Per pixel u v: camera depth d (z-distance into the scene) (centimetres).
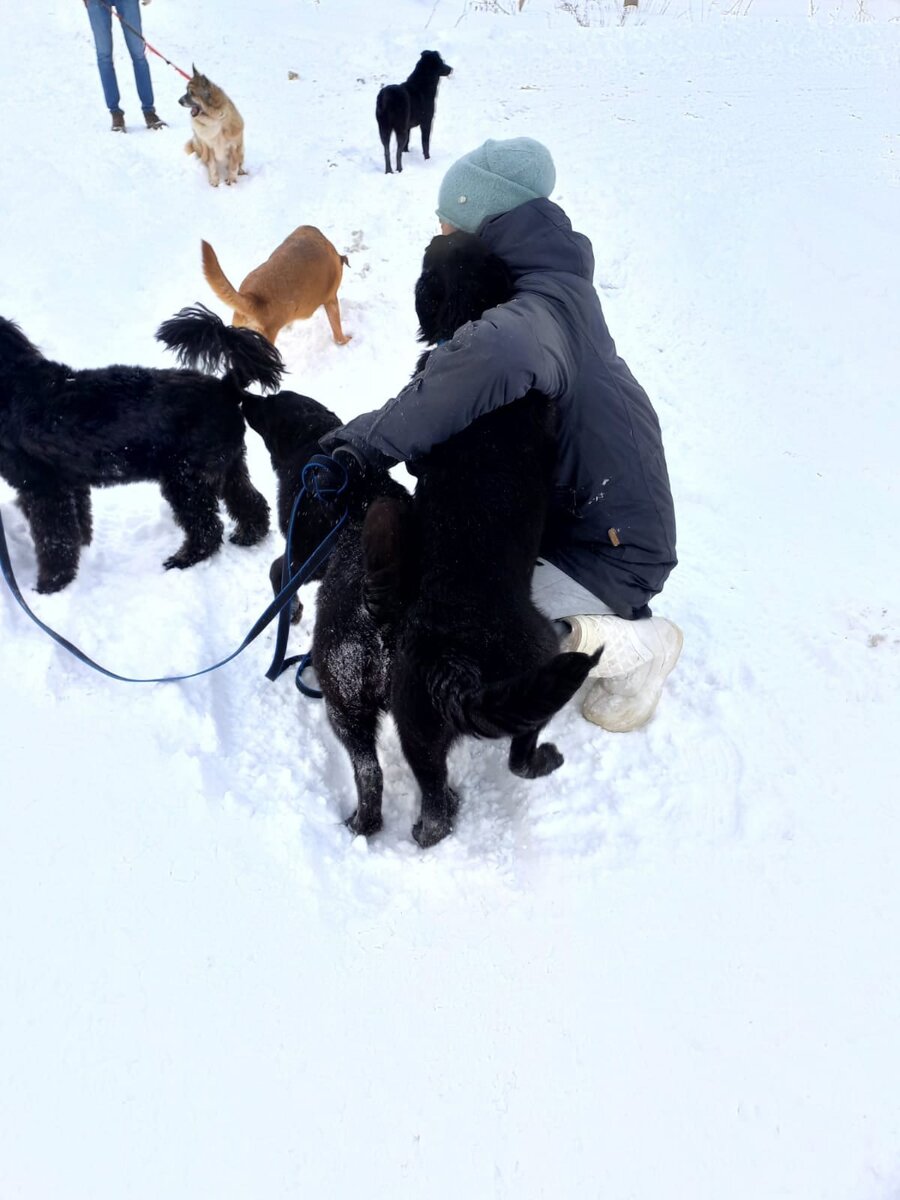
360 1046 212
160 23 1033
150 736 274
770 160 723
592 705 292
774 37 1064
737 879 255
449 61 961
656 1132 201
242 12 1095
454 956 232
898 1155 198
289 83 886
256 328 455
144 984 219
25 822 249
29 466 312
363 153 744
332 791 278
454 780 284
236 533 370
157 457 328
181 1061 206
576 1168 195
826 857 261
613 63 972
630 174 700
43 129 732
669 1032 219
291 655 320
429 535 227
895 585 360
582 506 254
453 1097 205
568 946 236
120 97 818
